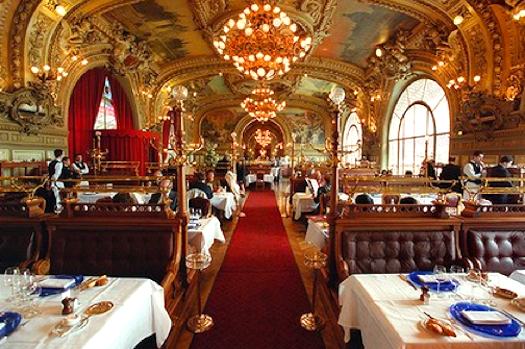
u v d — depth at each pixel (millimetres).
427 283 2209
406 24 8812
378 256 3150
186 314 3414
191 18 8648
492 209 3338
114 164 9648
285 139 21141
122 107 11641
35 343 1549
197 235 4035
